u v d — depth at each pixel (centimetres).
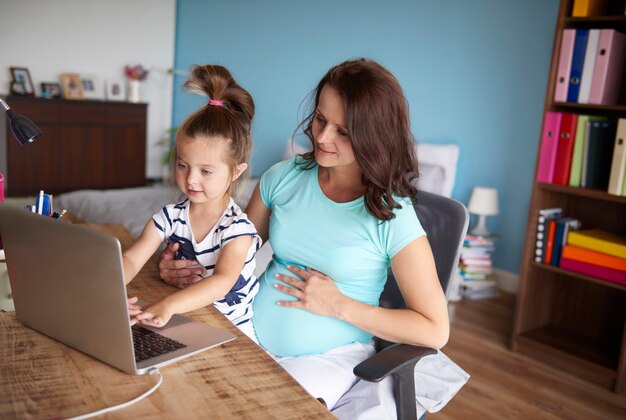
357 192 140
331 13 483
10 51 585
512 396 255
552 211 298
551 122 284
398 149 127
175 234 140
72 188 602
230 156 128
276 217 148
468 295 375
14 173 566
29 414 85
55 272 100
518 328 300
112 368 100
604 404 254
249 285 142
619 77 279
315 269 142
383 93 123
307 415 90
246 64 574
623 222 292
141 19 654
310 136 147
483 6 385
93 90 632
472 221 405
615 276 265
